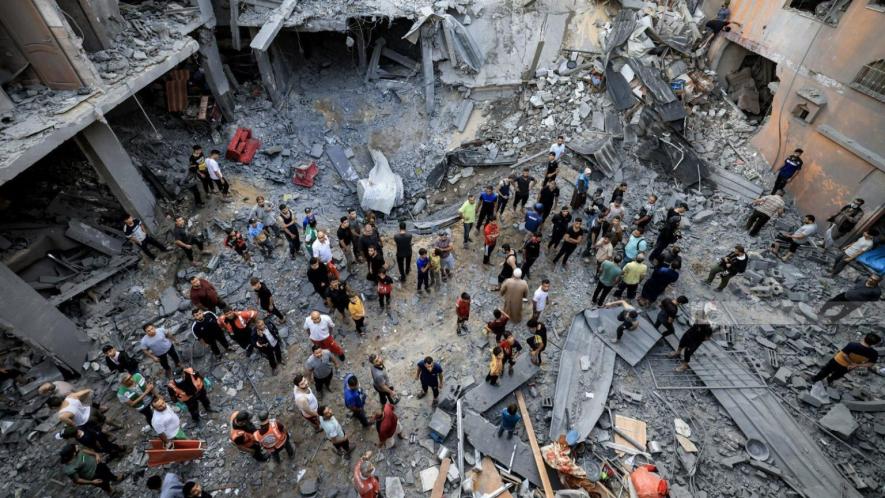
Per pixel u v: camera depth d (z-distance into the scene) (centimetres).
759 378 973
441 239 1141
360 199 1502
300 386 787
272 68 1684
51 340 970
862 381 962
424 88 1780
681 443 875
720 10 1689
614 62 1584
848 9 1191
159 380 987
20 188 1226
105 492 824
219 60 1598
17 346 1005
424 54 1684
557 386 950
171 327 1084
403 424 918
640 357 999
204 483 837
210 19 1505
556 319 1104
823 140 1275
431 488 823
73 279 1126
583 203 1330
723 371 983
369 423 902
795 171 1296
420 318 1126
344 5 1628
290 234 1188
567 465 798
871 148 1148
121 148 1165
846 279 1173
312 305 1146
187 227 1312
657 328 1038
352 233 1177
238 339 961
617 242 1145
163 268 1209
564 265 1227
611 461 853
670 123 1478
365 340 1077
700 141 1530
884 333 1045
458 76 1731
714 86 1631
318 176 1605
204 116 1520
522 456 852
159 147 1467
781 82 1413
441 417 901
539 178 1462
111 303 1129
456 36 1661
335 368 1019
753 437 876
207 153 1539
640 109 1490
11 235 1127
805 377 975
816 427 896
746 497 808
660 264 1054
